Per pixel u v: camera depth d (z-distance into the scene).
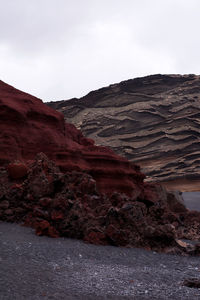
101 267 9.25
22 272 7.99
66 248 11.35
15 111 22.64
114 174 25.33
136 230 13.48
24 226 14.80
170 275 8.95
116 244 12.77
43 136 24.00
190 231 20.70
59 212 14.09
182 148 165.50
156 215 18.62
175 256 12.29
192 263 11.15
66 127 31.25
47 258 9.64
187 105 186.50
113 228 12.98
